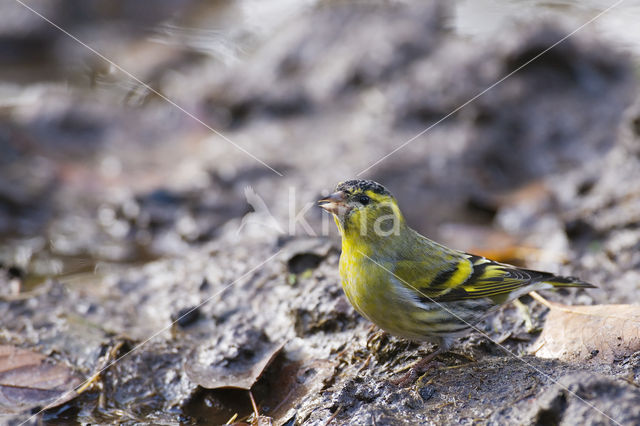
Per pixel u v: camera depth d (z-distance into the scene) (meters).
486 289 8.05
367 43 17.39
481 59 16.20
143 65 19.61
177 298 10.22
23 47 21.22
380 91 16.48
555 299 9.13
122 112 17.42
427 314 7.89
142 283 10.79
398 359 8.04
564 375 6.71
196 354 8.68
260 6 21.27
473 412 6.66
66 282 11.16
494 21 18.16
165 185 14.43
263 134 16.42
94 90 18.72
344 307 8.89
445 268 8.05
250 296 9.82
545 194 13.79
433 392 7.12
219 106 17.56
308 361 8.39
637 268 10.16
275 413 7.82
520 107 15.48
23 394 8.13
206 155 15.66
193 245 12.95
